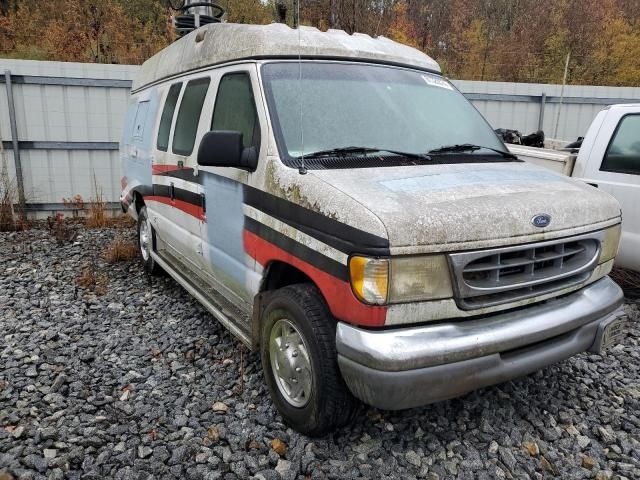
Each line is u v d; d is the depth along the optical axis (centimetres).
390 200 274
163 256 579
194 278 497
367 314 261
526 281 289
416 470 298
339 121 353
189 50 485
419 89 407
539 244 288
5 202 898
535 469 303
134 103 664
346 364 271
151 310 532
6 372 400
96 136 961
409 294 260
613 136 535
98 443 315
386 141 353
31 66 904
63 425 333
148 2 2266
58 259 716
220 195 390
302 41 385
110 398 365
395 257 255
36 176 951
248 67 373
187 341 455
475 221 270
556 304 311
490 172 334
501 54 2261
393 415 345
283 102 350
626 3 2339
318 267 288
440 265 264
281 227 317
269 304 334
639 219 506
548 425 342
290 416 323
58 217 865
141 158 593
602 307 325
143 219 638
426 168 326
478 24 2320
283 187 315
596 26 2270
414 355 258
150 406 356
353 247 263
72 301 556
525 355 297
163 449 311
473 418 346
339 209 275
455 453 313
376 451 311
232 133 335
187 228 468
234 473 293
